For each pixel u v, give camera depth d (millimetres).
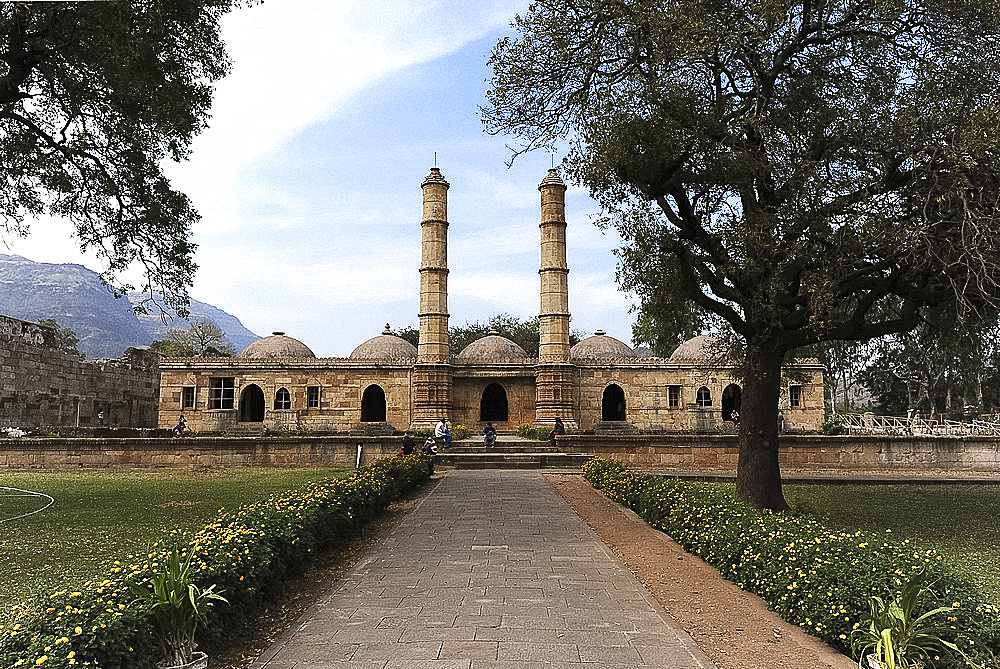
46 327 37031
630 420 41969
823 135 13477
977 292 12562
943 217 12094
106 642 5172
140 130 16625
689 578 9625
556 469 27188
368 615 7660
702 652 6652
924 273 13062
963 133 11625
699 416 40750
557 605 8094
